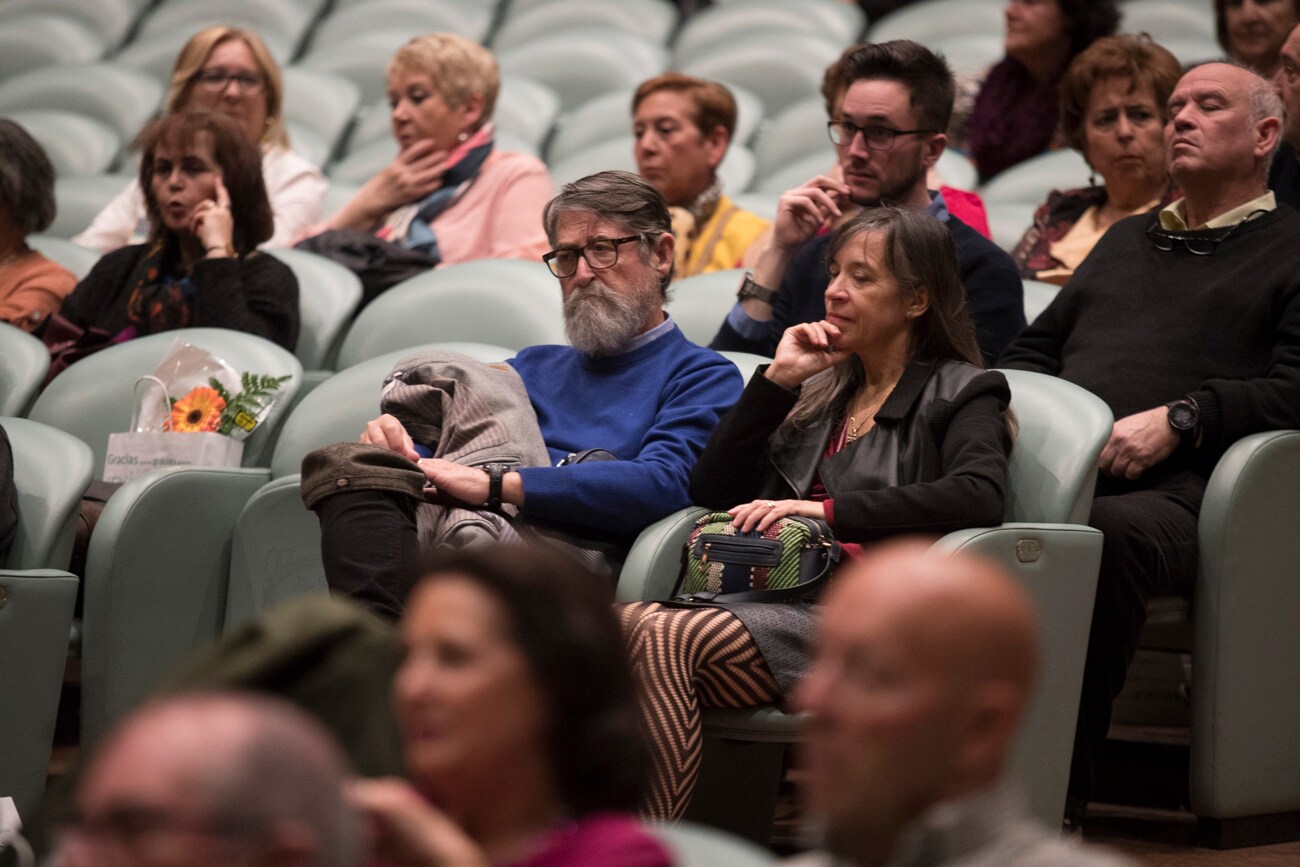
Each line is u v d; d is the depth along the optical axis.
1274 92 6.40
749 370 6.41
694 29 14.47
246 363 7.07
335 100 13.33
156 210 8.16
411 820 1.99
